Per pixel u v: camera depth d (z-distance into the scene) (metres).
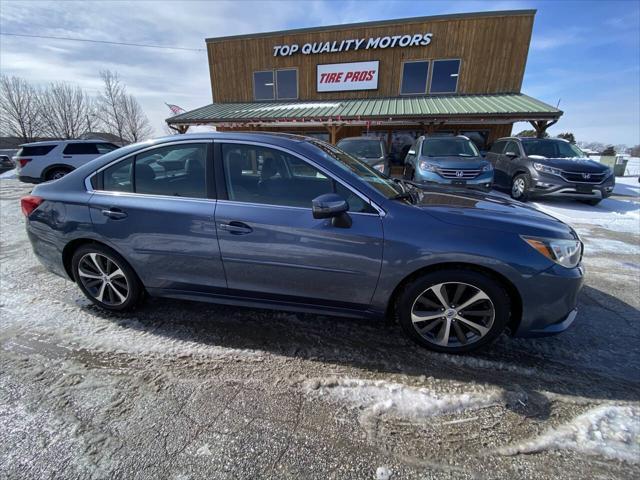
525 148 8.04
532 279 2.00
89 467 1.50
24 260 4.06
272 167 2.32
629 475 1.45
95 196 2.56
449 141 7.71
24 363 2.19
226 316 2.76
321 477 1.45
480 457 1.54
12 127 34.91
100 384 2.00
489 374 2.09
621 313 2.85
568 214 6.69
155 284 2.61
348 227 2.11
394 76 13.45
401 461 1.53
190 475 1.46
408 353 2.29
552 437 1.64
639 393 1.94
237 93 15.52
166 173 2.45
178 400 1.88
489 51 12.34
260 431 1.68
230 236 2.28
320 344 2.39
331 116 11.57
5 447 1.59
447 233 2.04
